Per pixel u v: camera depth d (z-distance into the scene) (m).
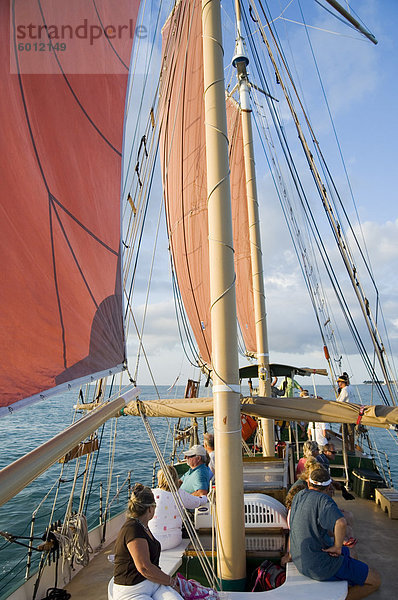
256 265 9.44
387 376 7.04
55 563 4.57
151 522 4.66
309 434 11.08
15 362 1.95
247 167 9.91
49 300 2.29
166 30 7.16
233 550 4.20
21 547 9.00
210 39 5.03
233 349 4.52
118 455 20.20
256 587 4.26
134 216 4.66
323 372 12.27
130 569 3.12
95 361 2.64
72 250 2.68
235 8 10.84
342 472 8.76
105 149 3.46
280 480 5.61
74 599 4.28
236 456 4.36
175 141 10.39
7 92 2.34
